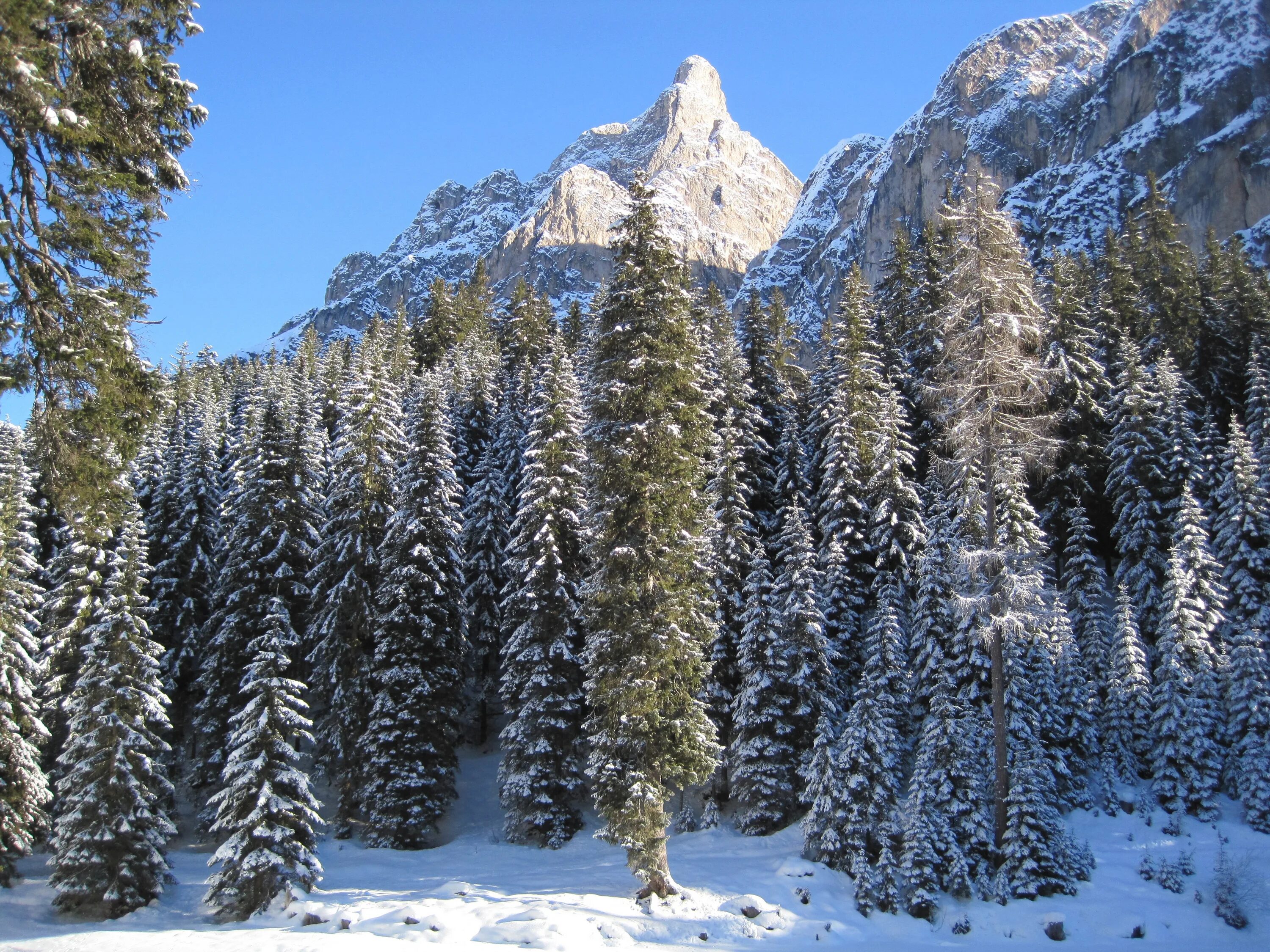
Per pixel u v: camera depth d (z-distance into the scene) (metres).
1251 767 29.39
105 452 14.48
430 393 37.59
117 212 13.90
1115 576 40.03
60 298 13.49
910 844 23.97
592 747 26.61
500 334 74.75
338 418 56.38
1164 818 29.09
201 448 42.16
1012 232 25.88
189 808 37.00
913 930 22.48
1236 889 23.86
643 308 24.36
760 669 31.97
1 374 13.25
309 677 37.28
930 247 51.47
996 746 25.81
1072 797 29.66
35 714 28.34
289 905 22.69
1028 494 43.00
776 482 43.47
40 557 40.72
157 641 38.53
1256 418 42.31
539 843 32.88
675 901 22.09
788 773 31.30
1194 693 30.97
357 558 36.12
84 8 12.57
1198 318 51.34
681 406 24.05
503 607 39.22
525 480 36.50
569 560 35.56
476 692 46.28
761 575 32.72
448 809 37.03
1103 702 33.12
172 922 23.95
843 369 42.88
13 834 26.73
